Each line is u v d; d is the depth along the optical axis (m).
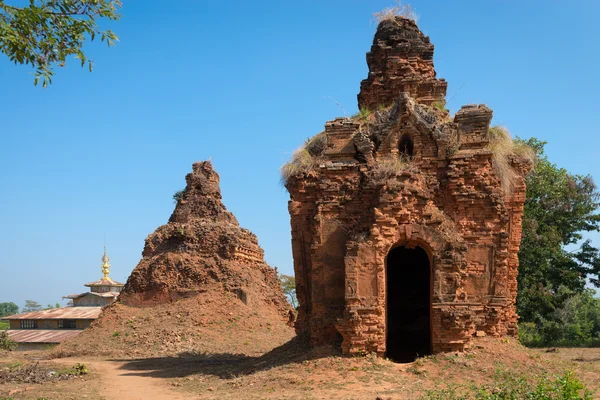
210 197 45.22
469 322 18.19
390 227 18.84
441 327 18.25
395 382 15.87
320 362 17.75
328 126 21.67
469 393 14.33
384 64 25.39
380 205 18.86
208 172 46.28
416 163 20.56
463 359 17.52
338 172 20.72
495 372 16.59
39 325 52.50
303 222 21.64
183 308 37.78
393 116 21.31
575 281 37.47
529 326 45.19
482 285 19.67
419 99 24.48
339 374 16.62
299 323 21.73
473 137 20.64
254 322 38.34
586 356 24.45
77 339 35.72
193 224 43.09
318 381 16.12
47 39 12.33
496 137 21.69
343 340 18.39
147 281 39.88
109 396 16.80
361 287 18.45
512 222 21.27
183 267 39.97
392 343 24.45
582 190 40.06
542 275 37.53
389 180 19.28
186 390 17.41
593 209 39.50
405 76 24.77
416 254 26.70
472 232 19.84
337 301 19.92
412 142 21.08
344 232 20.23
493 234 19.77
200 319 36.66
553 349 28.53
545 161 40.59
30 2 12.01
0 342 38.47
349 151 21.41
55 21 12.48
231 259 41.62
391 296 26.56
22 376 20.84
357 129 21.67
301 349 20.02
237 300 39.34
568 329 49.97
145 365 25.66
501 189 20.22
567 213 39.09
